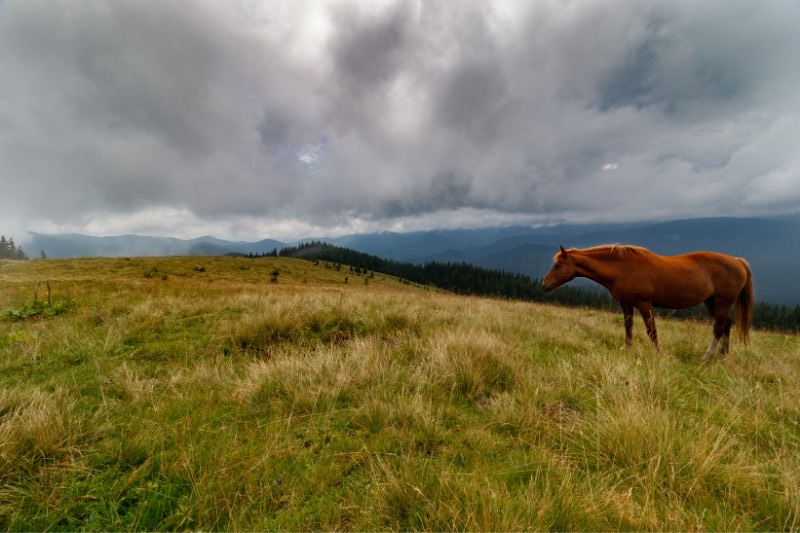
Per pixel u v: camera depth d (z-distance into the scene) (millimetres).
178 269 66812
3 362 4395
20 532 1922
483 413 3297
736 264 6395
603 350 5789
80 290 11211
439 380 3848
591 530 1895
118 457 2482
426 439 2746
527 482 2326
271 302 8367
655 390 3756
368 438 2826
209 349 5176
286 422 3018
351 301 8234
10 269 50688
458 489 2113
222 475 2252
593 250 6844
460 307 9516
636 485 2291
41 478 2250
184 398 3424
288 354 5020
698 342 7051
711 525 1994
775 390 4293
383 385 3660
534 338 6324
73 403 3051
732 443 2543
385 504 2037
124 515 2072
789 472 2295
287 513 2086
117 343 5227
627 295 6402
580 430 2863
